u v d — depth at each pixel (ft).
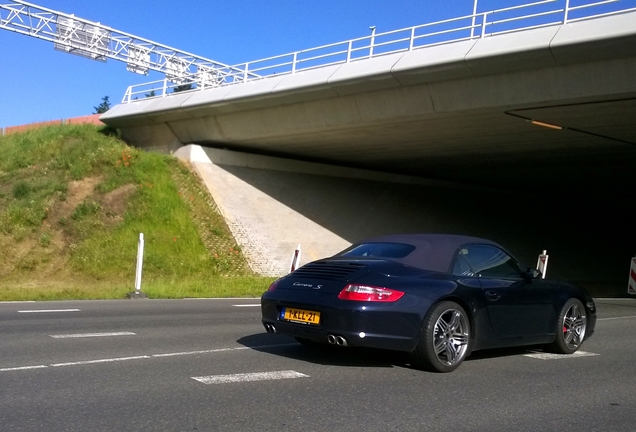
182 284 59.77
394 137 83.15
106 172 84.53
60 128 105.29
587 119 66.39
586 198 153.58
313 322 22.08
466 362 25.23
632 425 17.28
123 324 33.88
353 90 71.82
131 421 15.62
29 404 16.87
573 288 28.19
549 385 21.75
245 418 16.28
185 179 89.30
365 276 22.21
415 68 64.34
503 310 24.49
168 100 95.30
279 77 79.97
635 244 139.95
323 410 17.39
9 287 55.77
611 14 53.42
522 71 59.47
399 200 110.22
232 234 83.76
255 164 98.22
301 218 92.79
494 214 123.44
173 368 22.11
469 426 16.55
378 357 25.14
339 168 107.96
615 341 33.01
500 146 84.69
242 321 36.68
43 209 74.38
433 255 24.04
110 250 71.72
